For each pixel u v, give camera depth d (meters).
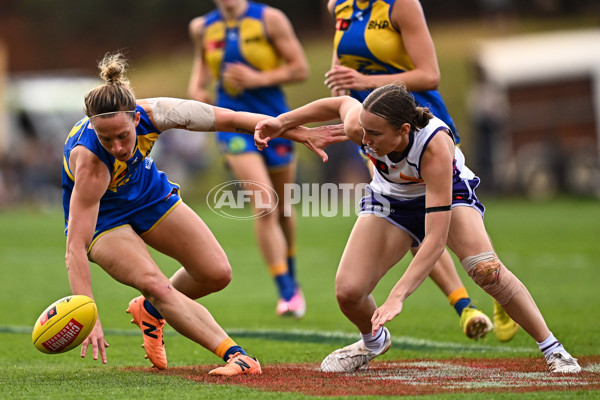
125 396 14.54
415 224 17.34
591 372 17.00
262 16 30.70
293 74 30.56
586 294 31.48
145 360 19.94
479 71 93.81
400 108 15.45
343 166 72.44
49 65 179.75
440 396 14.32
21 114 101.88
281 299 27.53
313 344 22.23
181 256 17.67
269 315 28.53
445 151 15.94
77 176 16.00
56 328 15.70
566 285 34.03
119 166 16.42
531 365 18.16
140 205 17.31
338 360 17.56
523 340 22.28
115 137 15.37
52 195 93.25
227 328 25.33
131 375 17.16
